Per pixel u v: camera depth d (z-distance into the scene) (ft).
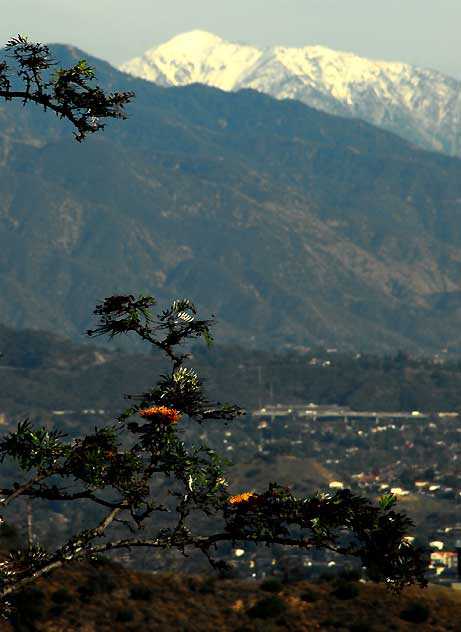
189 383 83.61
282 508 77.00
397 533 76.02
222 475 80.23
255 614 273.75
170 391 82.89
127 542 79.51
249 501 77.56
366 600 283.59
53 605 257.34
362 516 75.97
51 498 80.12
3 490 79.61
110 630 252.42
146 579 288.71
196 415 83.41
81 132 83.97
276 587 291.79
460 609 285.02
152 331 83.76
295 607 280.10
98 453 79.61
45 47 83.92
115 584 274.77
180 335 83.87
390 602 283.59
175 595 281.13
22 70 83.61
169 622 262.88
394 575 75.56
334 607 283.38
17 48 83.61
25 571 79.15
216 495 79.20
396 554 75.56
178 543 78.79
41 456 79.66
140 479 80.02
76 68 83.76
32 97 83.87
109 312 83.10
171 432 81.35
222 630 262.47
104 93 84.07
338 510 76.18
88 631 248.11
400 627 269.85
